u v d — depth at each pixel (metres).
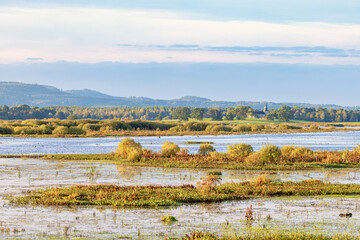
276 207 41.41
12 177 62.66
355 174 67.75
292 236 29.44
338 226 33.97
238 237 29.39
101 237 30.59
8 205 41.31
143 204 41.44
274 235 29.64
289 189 49.62
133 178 62.16
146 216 37.19
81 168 74.62
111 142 166.38
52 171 70.19
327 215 37.94
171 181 59.16
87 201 42.47
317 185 53.66
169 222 35.16
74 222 34.88
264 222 35.25
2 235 30.80
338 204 42.91
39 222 34.75
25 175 65.06
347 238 29.70
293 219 36.41
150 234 31.39
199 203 43.25
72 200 42.34
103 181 58.94
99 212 38.59
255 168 74.06
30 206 40.91
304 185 53.62
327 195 48.28
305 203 43.50
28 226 33.50
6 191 49.75
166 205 41.91
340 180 60.97
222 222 35.19
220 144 152.88
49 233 31.50
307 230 32.62
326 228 33.31
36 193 47.75
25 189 51.47
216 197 44.75
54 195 45.16
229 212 39.06
